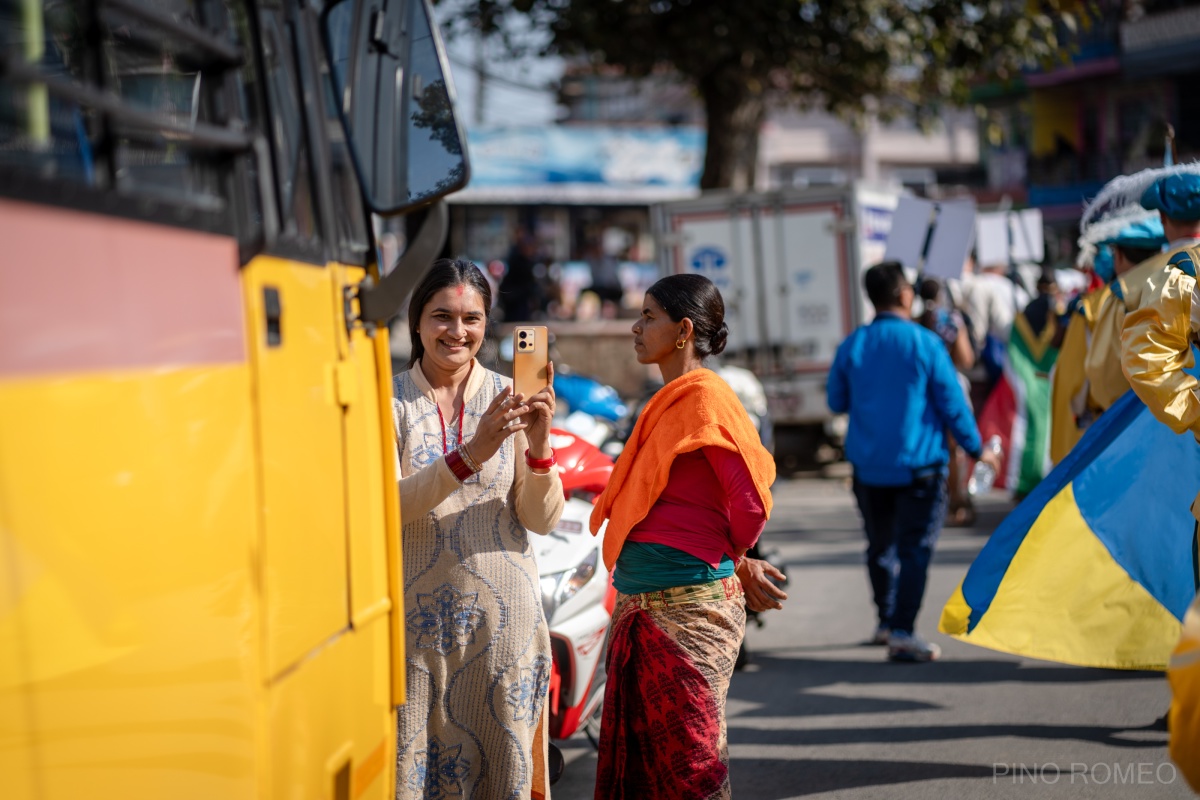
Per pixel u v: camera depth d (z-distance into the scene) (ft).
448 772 11.19
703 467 11.02
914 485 21.62
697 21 51.42
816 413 49.55
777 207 49.83
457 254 105.60
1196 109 101.55
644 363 11.53
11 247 4.66
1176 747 8.20
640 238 107.96
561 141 103.04
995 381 37.04
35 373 4.77
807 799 14.85
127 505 5.30
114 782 5.19
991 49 54.13
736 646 11.21
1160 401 12.35
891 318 22.03
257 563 6.43
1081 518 15.42
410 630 11.04
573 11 50.37
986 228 45.21
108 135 5.62
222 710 6.00
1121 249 17.58
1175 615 15.01
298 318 7.22
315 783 7.14
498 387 11.84
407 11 8.63
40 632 4.79
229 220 6.40
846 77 55.11
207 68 6.59
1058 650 15.23
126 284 5.36
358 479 8.13
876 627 24.12
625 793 11.23
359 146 8.64
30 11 5.51
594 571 15.55
